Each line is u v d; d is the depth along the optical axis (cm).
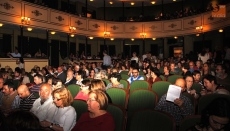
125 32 1927
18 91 421
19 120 156
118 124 314
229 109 162
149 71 791
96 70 1080
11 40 1455
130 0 1966
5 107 475
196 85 534
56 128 320
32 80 827
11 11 1179
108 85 590
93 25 1797
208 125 174
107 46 2219
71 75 714
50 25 1433
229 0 1345
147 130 280
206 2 1814
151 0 1973
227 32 1525
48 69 1003
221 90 407
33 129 159
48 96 373
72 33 1614
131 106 471
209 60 895
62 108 329
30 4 1290
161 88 560
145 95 468
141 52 2236
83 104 374
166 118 273
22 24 1242
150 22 1902
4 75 736
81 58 1683
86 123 282
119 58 1944
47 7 1406
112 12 2270
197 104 414
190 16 1672
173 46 2034
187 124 259
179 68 913
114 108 329
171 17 1836
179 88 354
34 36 1609
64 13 1546
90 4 2105
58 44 1806
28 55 1330
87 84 443
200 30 1585
